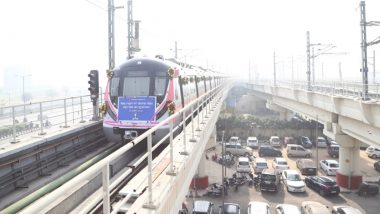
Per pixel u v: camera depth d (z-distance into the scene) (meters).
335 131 26.77
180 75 13.27
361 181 27.45
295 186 26.33
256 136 47.62
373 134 19.69
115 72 12.21
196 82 18.38
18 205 6.57
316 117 31.80
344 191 26.72
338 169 29.34
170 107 11.52
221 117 49.56
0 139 9.59
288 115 56.50
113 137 11.76
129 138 11.40
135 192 5.97
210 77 27.00
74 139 11.68
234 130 47.91
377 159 37.09
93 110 14.29
